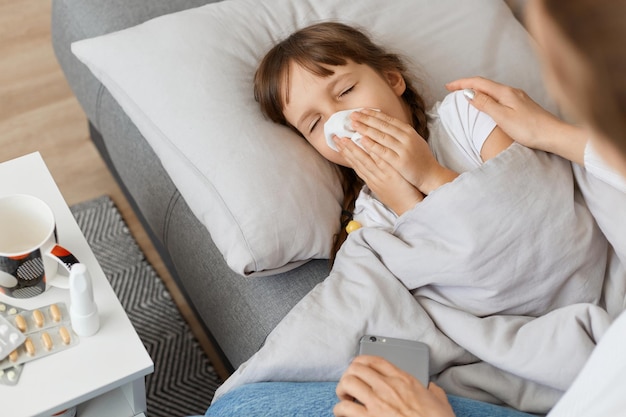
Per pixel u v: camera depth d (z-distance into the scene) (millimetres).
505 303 1213
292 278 1335
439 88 1522
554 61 435
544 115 1278
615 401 675
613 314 1259
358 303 1207
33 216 1136
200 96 1377
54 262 1130
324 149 1378
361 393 1001
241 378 1197
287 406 1094
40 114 2098
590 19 406
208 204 1310
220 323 1419
